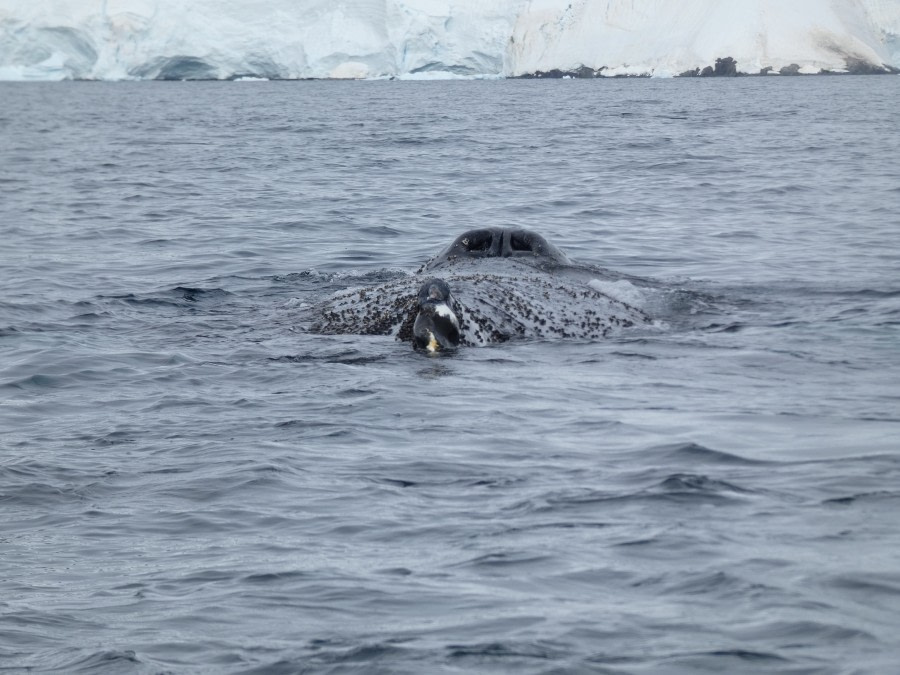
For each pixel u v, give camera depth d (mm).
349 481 28609
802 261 66312
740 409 34812
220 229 83250
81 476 30031
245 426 34406
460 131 197375
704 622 19156
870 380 38812
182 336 47812
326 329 46906
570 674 17562
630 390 37656
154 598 21828
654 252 70625
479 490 27453
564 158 142125
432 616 20156
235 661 18828
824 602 19641
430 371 40188
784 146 155000
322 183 116375
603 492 26766
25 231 82938
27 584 22938
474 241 52750
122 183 118062
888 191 102188
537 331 44969
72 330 49531
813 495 25891
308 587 21859
